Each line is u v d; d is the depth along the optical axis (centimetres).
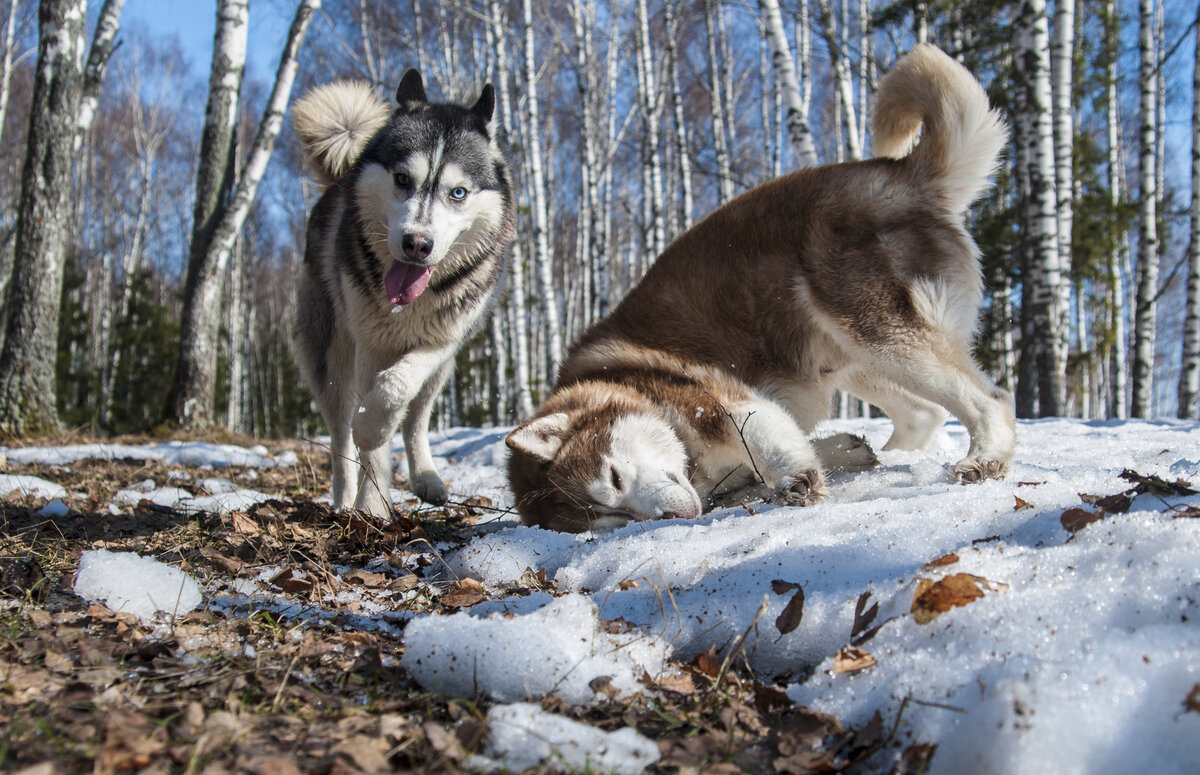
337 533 363
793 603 216
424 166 375
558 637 207
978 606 185
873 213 371
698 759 165
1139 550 193
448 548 346
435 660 202
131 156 3284
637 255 2745
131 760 148
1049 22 1706
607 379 401
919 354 362
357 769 151
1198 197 1326
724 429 361
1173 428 574
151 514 413
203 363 1063
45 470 599
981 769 146
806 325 387
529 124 1594
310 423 2583
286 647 224
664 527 312
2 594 261
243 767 150
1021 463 392
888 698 173
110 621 235
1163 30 2089
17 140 2811
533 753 161
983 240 1355
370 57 2159
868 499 323
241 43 1080
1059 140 1149
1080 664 158
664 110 2258
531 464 385
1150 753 142
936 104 371
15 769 147
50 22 923
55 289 941
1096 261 1573
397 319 396
